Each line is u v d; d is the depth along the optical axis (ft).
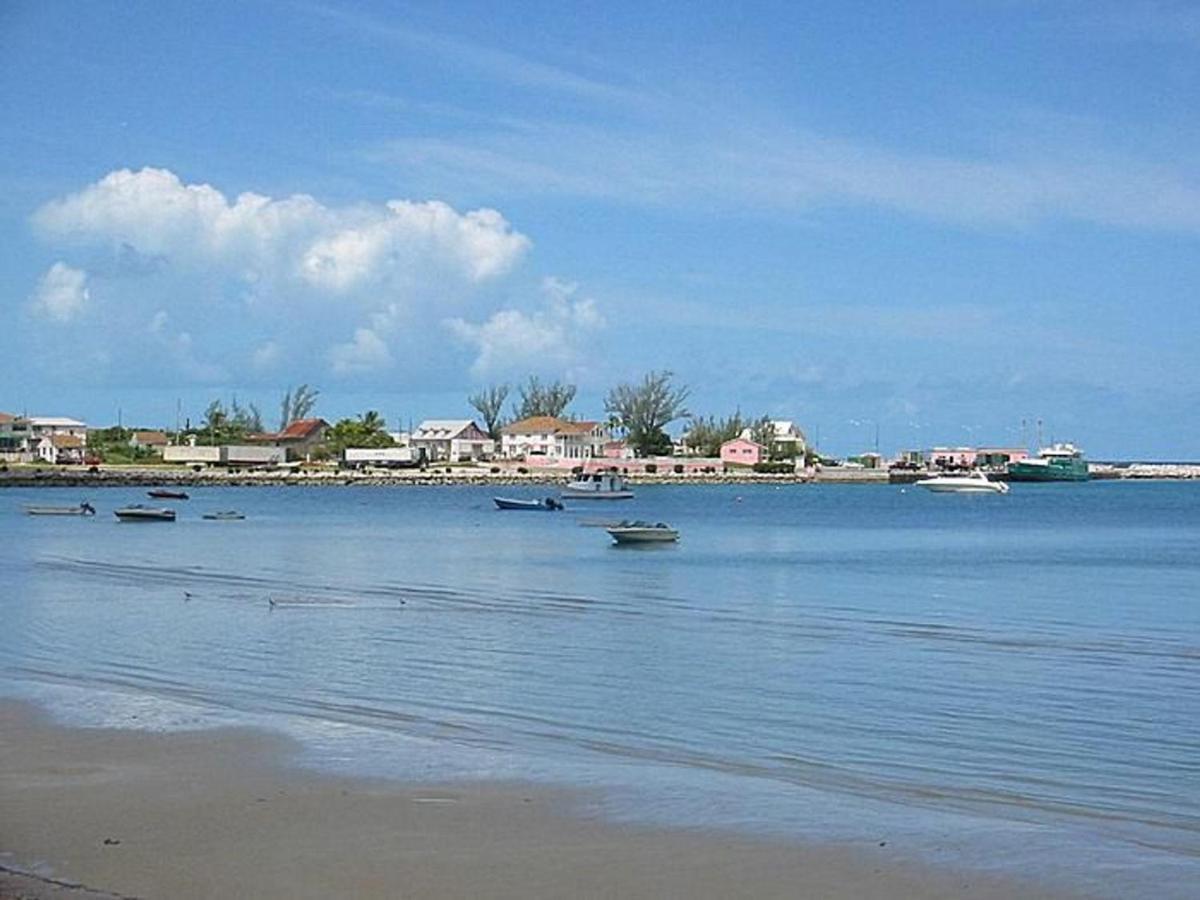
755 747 71.15
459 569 190.70
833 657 105.09
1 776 62.08
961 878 48.21
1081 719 79.71
